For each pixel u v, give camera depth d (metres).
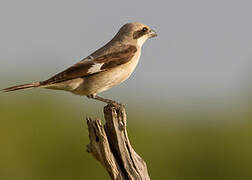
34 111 18.03
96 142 10.38
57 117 18.17
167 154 18.03
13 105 18.11
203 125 19.02
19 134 17.36
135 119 18.97
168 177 17.66
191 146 18.39
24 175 16.86
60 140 17.53
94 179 17.05
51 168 17.14
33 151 17.20
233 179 17.86
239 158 18.00
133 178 10.34
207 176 18.00
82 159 17.27
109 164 10.37
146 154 17.77
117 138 10.45
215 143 18.38
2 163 16.84
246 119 18.97
